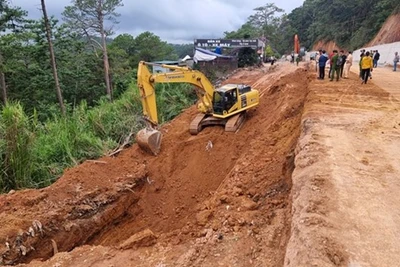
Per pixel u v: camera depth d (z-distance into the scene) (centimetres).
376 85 1617
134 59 6072
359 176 638
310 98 1340
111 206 1072
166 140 1507
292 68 3183
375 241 455
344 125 957
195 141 1439
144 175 1240
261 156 1080
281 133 1237
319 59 1798
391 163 696
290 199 671
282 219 670
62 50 3350
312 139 843
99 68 3684
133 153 1388
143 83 1305
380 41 4631
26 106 2844
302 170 690
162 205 1173
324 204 542
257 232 654
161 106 2133
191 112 1909
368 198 561
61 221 951
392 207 535
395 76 1995
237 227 682
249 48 3941
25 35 2864
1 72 2634
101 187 1104
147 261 638
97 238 1020
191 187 1220
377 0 5541
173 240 714
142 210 1153
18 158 1172
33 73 3053
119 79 3634
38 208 966
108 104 2088
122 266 634
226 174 1220
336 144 804
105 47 3572
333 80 1767
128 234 1052
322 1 7656
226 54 3956
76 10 3431
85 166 1198
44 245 896
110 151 1459
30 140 1218
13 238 838
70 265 660
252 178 930
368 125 955
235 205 796
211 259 594
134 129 1669
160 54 6669
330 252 431
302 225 494
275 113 1541
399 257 425
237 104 1536
